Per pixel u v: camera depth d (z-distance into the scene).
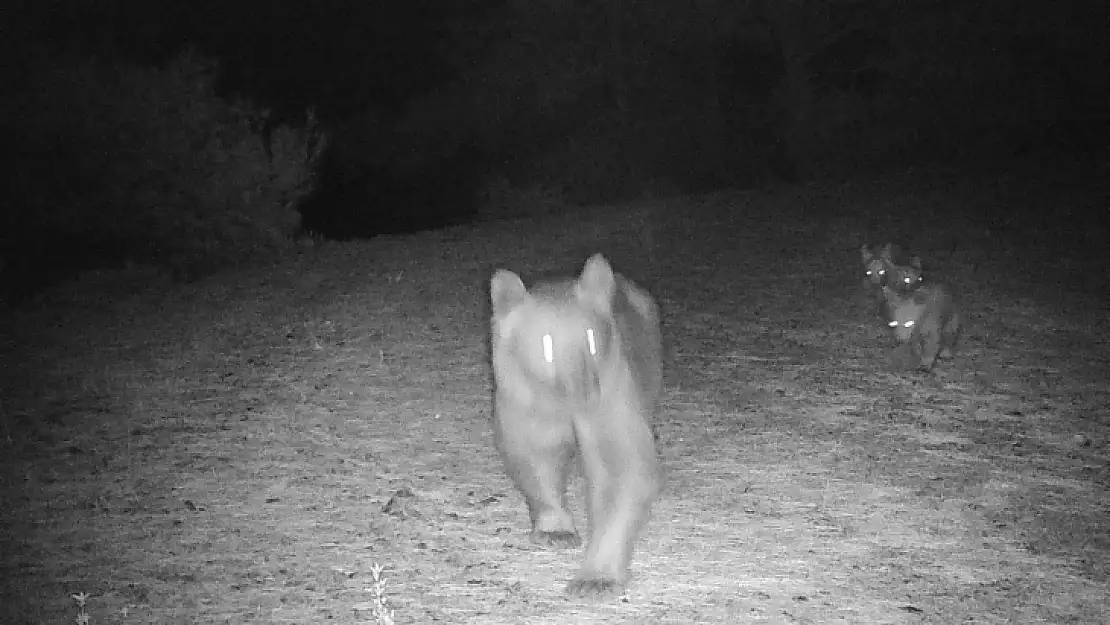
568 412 6.84
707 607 7.02
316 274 16.56
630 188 29.55
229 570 7.61
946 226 18.64
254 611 7.05
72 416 10.57
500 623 6.82
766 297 14.74
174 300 15.21
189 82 19.59
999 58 27.33
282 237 19.08
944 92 27.61
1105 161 23.92
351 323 13.62
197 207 18.78
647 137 30.06
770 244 17.78
